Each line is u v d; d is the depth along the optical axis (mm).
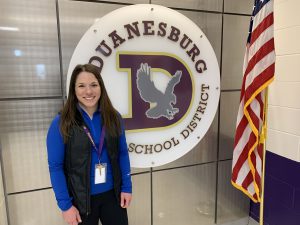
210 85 2324
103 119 1541
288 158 2318
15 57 1810
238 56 2504
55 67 1921
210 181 2639
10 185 1938
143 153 2195
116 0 2006
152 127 2191
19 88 1852
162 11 2078
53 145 1450
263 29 1923
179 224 2586
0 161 1872
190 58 2219
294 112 2223
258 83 1951
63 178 1495
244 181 2213
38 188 2018
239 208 2826
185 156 2479
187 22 2160
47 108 1950
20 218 2002
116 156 1590
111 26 1958
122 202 1674
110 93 2033
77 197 1498
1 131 1861
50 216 2084
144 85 2117
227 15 2387
